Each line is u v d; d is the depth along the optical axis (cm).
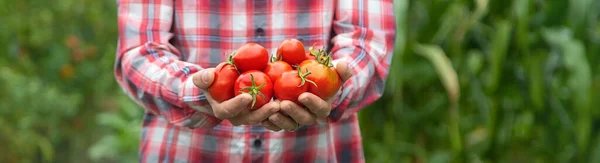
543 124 288
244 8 144
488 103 280
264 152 146
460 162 281
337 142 152
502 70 280
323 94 121
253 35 144
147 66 137
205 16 145
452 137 275
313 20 144
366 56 137
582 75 261
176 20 146
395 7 262
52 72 486
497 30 271
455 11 277
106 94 499
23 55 477
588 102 264
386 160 289
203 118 133
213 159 147
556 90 283
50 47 487
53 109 445
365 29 142
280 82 120
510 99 288
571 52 263
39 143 445
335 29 146
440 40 280
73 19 495
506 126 288
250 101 118
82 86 496
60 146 492
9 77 438
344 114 138
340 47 139
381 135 299
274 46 144
